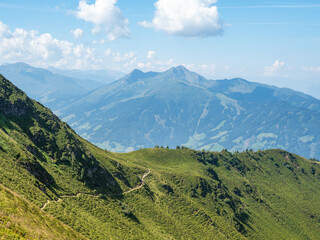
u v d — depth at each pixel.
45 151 149.25
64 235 68.62
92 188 148.88
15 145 122.12
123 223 131.25
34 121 162.88
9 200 62.66
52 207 99.69
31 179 105.94
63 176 140.25
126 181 189.75
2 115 144.75
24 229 54.44
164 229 151.88
